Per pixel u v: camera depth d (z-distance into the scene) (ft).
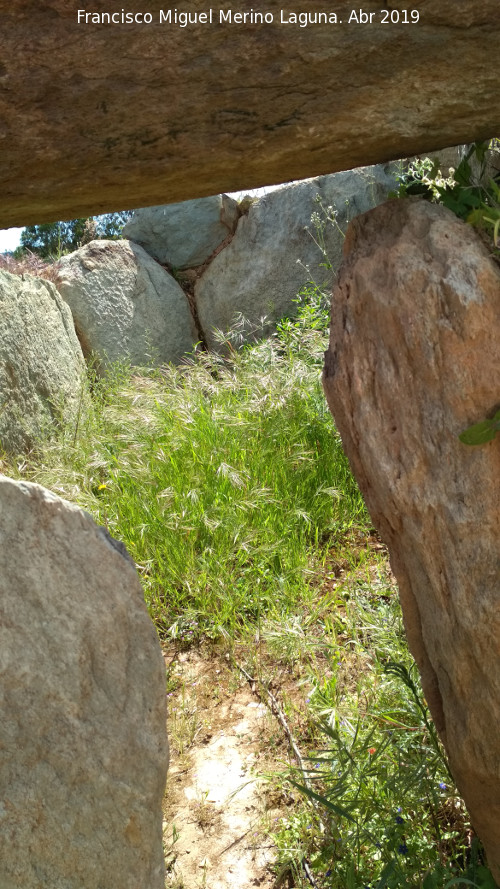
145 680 5.21
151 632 5.34
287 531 11.59
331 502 12.69
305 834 7.45
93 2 4.49
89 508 12.00
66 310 17.75
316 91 5.00
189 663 10.36
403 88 5.10
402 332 5.42
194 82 4.81
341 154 5.42
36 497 4.72
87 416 15.71
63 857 4.49
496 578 5.20
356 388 5.88
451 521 5.34
